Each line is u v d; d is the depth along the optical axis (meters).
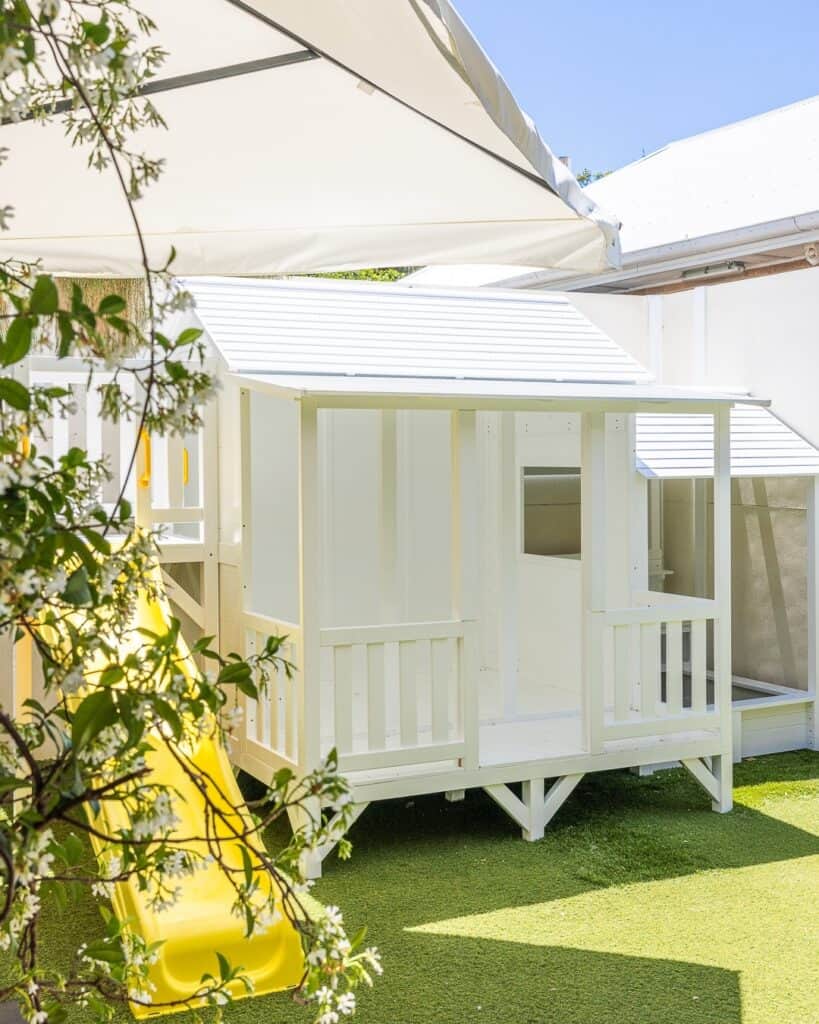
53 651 1.27
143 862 1.35
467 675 5.60
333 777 1.39
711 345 8.41
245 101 3.02
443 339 6.96
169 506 6.79
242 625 6.08
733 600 8.10
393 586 6.27
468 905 4.80
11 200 3.67
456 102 2.68
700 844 5.62
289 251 4.09
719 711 6.21
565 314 7.79
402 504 7.46
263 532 7.13
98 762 1.19
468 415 5.64
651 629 6.12
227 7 2.54
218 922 3.92
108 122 1.32
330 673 7.54
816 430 7.55
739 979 4.04
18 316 1.04
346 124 3.11
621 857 5.44
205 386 1.22
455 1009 3.81
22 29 1.06
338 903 4.82
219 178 3.54
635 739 6.17
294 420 7.20
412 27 2.31
